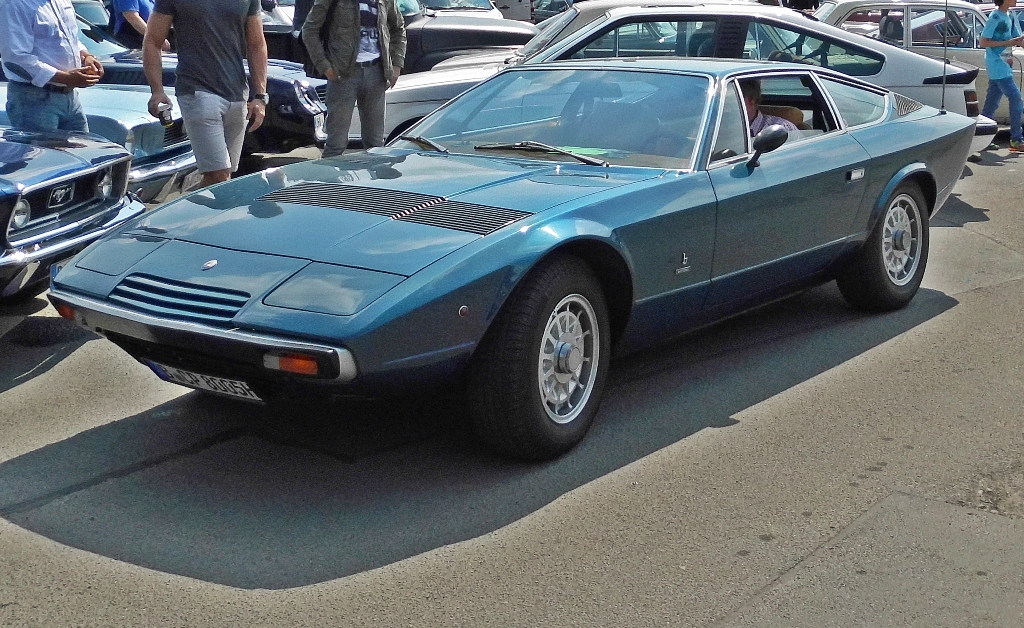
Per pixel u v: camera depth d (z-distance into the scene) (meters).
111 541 3.51
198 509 3.73
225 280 3.68
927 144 6.14
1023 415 4.64
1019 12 13.51
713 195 4.68
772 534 3.59
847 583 3.29
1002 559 3.44
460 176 4.52
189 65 6.60
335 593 3.21
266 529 3.60
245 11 6.71
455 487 3.91
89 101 7.73
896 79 9.20
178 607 3.13
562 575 3.32
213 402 4.71
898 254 6.12
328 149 8.26
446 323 3.59
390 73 8.28
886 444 4.34
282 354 3.44
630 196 4.31
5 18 6.52
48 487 3.90
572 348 4.10
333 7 7.92
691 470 4.08
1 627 3.02
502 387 3.84
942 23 12.04
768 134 4.88
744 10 8.84
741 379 5.08
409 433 4.37
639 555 3.44
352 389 3.52
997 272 7.09
